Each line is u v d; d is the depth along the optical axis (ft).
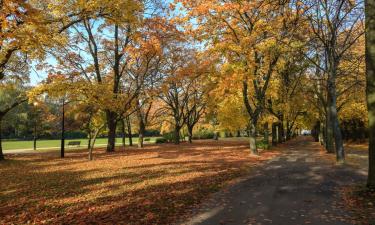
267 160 69.26
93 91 67.51
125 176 46.06
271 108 107.96
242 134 287.89
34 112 127.54
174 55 108.88
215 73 85.71
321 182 39.68
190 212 25.82
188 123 159.94
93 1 38.55
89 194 33.81
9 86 73.20
